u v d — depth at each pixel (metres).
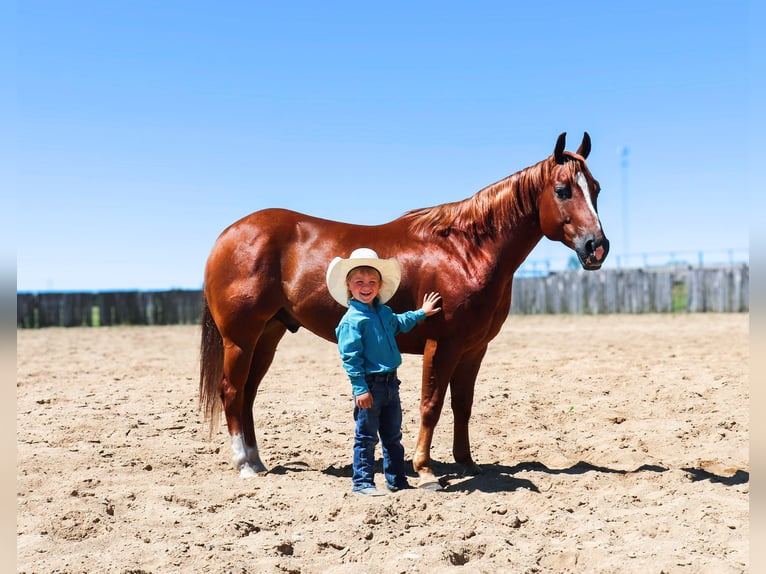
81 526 4.32
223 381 5.75
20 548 3.97
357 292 4.89
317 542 4.13
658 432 6.92
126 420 7.61
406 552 3.98
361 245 5.51
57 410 8.12
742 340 14.41
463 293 5.18
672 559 3.78
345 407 8.40
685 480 5.29
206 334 5.93
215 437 7.00
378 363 4.89
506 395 8.73
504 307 5.48
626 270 27.08
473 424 7.49
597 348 13.59
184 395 9.29
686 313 25.17
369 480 4.99
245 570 3.73
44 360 13.86
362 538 4.23
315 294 5.46
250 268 5.58
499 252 5.28
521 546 4.10
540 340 15.76
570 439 6.94
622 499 4.87
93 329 25.06
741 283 24.64
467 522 4.45
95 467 5.77
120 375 11.36
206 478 5.56
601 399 8.48
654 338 15.51
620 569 3.71
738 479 5.35
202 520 4.51
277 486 5.22
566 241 5.18
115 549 4.01
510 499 4.93
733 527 4.24
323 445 6.71
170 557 3.90
